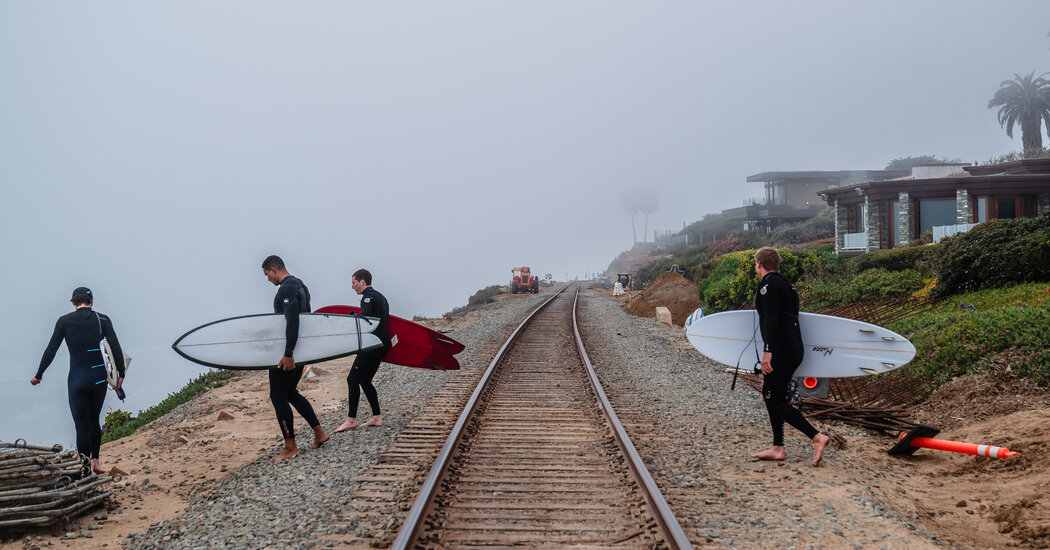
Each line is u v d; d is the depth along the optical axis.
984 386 7.45
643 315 27.45
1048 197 25.50
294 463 6.16
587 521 4.39
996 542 4.15
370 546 4.04
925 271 17.36
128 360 6.39
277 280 6.82
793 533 4.21
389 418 8.09
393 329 8.09
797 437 6.86
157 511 5.31
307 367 13.30
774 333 5.62
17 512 4.79
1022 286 11.91
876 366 6.11
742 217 70.19
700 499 4.84
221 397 10.91
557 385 10.16
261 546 4.13
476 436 6.87
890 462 6.05
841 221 31.62
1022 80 55.72
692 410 8.37
